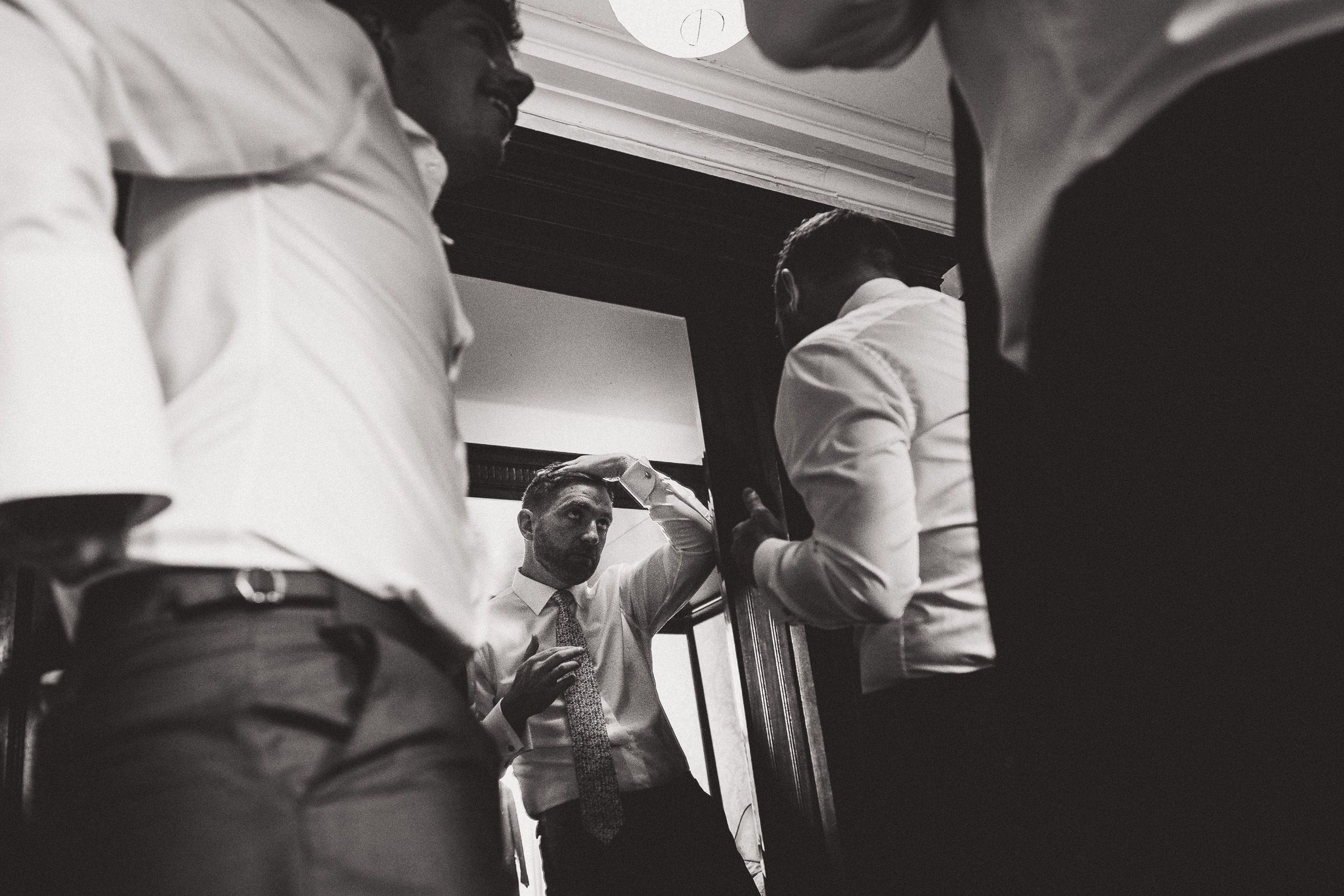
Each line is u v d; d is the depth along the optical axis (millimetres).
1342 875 667
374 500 762
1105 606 790
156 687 648
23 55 683
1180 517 733
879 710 1543
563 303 3955
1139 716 767
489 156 1220
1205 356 704
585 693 2809
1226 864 719
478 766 751
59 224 646
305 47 834
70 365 617
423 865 658
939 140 3840
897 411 1548
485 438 4418
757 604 3078
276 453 730
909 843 1463
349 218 848
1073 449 804
